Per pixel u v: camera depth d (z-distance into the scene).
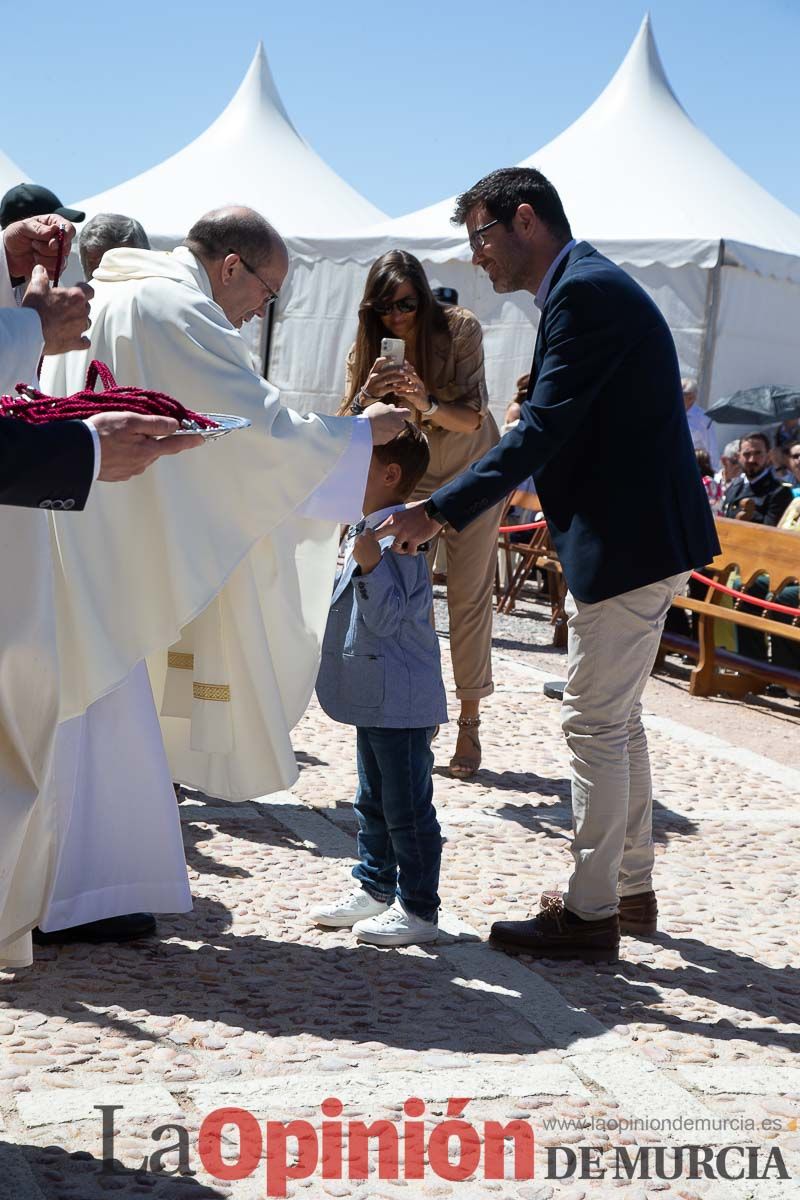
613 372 3.54
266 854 4.51
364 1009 3.33
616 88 16.30
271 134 17.52
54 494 2.27
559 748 6.43
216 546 3.53
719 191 15.01
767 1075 3.12
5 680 2.69
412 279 5.21
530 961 3.74
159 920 3.85
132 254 3.78
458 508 3.54
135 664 3.49
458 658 5.69
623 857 3.99
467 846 4.77
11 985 3.33
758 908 4.34
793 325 14.64
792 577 7.90
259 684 3.76
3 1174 2.46
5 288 2.93
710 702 8.27
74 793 3.55
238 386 3.55
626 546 3.53
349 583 3.78
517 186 3.69
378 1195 2.50
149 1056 2.99
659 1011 3.46
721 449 14.16
